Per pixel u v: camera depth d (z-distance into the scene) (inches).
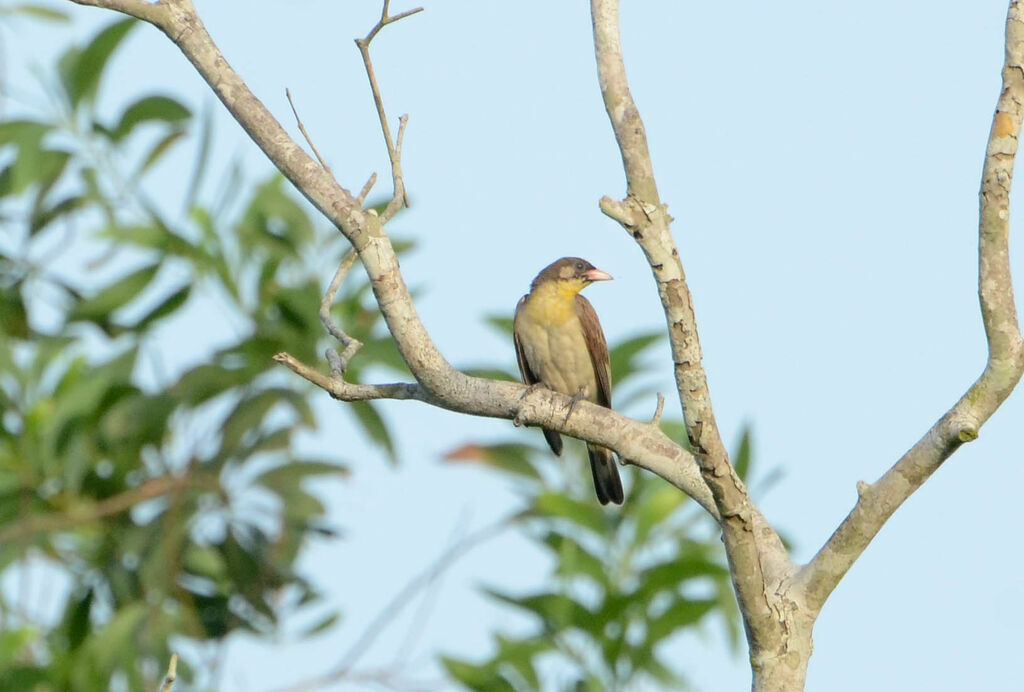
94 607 491.8
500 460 471.2
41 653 469.4
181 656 462.3
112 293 492.7
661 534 404.5
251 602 495.8
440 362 327.9
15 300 514.0
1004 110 270.2
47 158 502.0
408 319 321.7
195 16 317.1
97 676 429.7
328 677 439.8
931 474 283.6
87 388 482.0
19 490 483.2
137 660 445.7
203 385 487.2
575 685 366.6
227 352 490.3
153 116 507.8
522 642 368.2
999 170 269.0
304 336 491.2
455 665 366.6
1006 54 270.5
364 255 316.8
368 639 444.5
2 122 498.9
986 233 271.0
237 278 502.3
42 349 502.9
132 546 476.4
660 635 367.2
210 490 476.7
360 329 494.0
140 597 486.3
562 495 393.1
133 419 482.3
